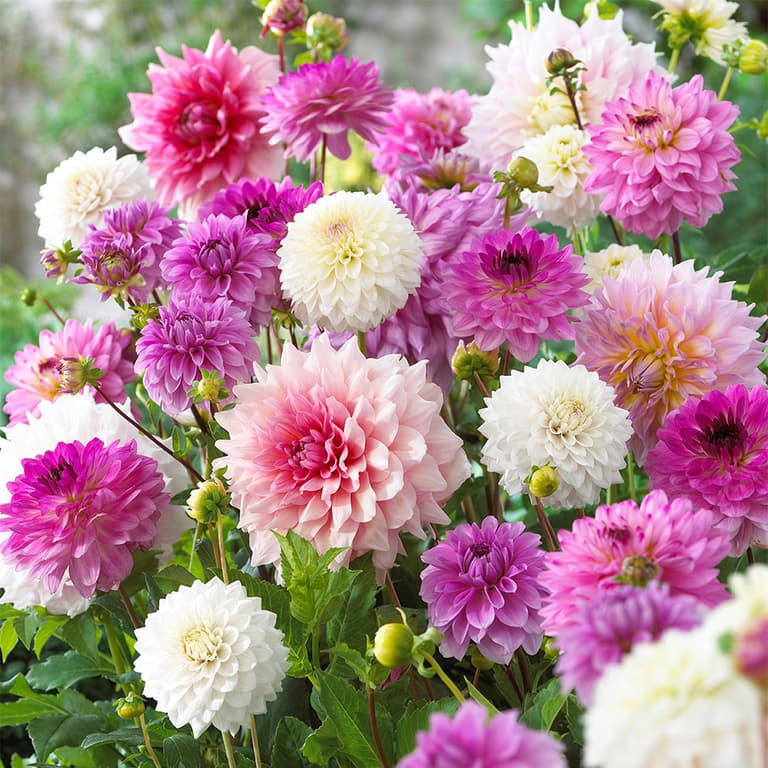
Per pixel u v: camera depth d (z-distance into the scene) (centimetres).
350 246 147
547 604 138
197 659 132
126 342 172
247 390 142
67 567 147
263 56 188
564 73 171
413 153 195
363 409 139
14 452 157
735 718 95
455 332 147
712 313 147
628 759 98
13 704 164
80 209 176
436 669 126
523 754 105
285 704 152
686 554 118
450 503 157
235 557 165
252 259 153
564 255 146
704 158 157
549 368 142
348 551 139
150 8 684
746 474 136
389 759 136
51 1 701
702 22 186
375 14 683
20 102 712
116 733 151
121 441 158
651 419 149
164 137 185
